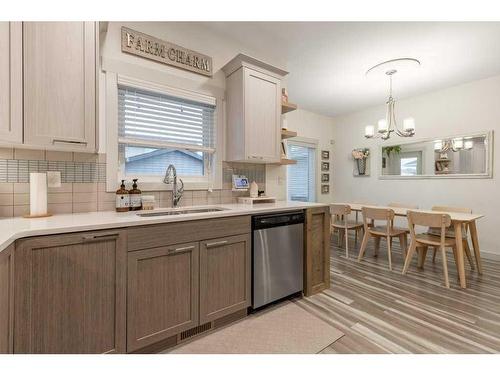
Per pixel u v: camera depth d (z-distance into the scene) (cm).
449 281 272
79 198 177
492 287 256
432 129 407
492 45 267
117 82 193
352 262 341
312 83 374
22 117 137
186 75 231
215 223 176
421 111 420
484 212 354
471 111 366
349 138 536
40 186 152
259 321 193
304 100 451
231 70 246
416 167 428
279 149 260
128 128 205
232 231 185
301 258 233
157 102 219
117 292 136
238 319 194
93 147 160
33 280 114
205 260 171
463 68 321
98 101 163
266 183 291
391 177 460
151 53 210
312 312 207
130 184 202
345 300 229
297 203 256
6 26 133
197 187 236
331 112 530
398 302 224
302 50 284
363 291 248
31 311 114
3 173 152
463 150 374
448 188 390
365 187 505
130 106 206
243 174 271
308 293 236
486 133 351
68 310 123
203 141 247
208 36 246
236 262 188
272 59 294
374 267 320
